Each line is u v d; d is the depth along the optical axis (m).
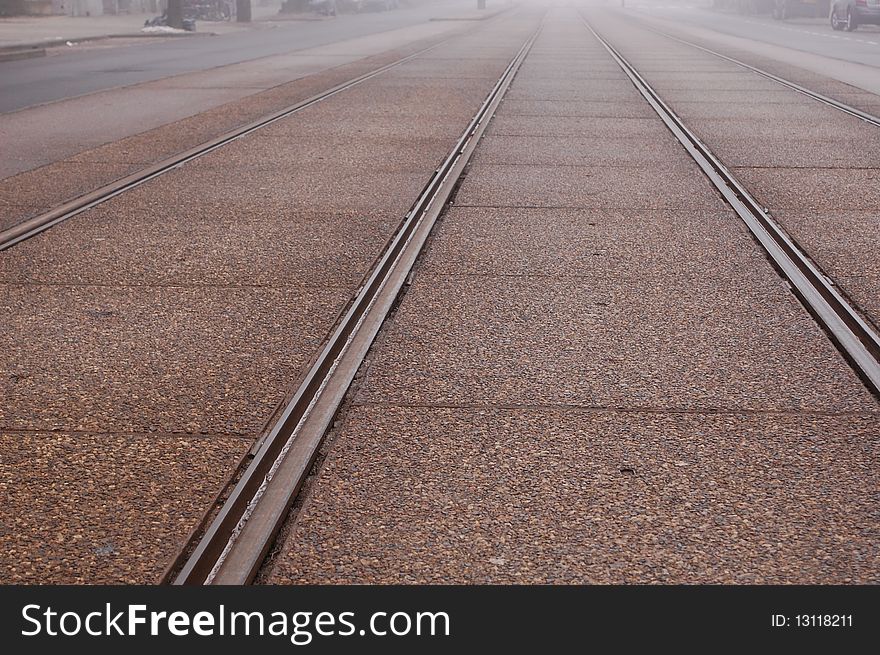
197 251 7.61
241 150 12.48
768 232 8.18
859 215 8.80
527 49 32.78
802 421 4.55
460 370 5.19
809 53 30.84
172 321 5.99
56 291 6.60
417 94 18.81
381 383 5.02
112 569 3.47
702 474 4.06
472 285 6.73
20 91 19.67
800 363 5.27
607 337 5.68
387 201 9.47
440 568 3.45
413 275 6.97
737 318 6.02
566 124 14.88
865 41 38.06
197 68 25.02
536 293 6.54
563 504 3.83
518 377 5.08
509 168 11.29
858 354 5.35
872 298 6.43
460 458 4.21
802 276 6.82
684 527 3.68
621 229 8.34
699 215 8.87
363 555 3.53
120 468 4.14
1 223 8.57
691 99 18.02
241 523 3.71
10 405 4.77
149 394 4.89
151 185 10.25
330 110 16.50
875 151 12.34
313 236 8.09
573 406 4.73
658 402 4.77
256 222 8.59
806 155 12.05
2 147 12.79
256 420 4.60
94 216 8.83
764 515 3.76
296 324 5.93
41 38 36.19
